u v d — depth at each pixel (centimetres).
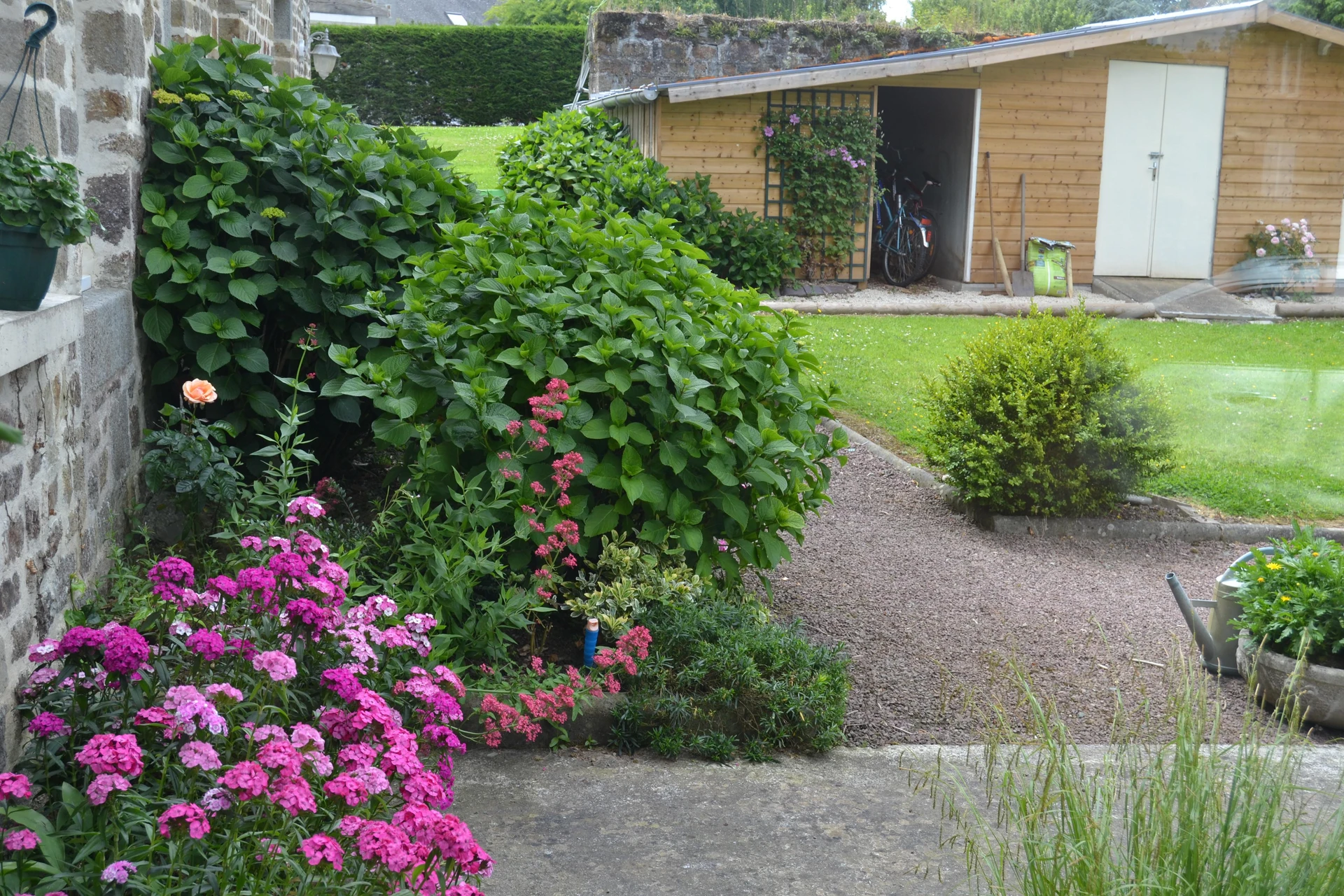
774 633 332
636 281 376
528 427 336
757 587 439
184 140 404
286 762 168
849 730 325
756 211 1143
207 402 377
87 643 190
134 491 386
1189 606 376
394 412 337
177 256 400
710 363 349
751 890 238
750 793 282
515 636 354
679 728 305
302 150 426
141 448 400
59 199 238
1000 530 530
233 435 368
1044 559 498
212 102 425
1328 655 338
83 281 379
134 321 388
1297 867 188
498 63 2192
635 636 302
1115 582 471
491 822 262
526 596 314
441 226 403
